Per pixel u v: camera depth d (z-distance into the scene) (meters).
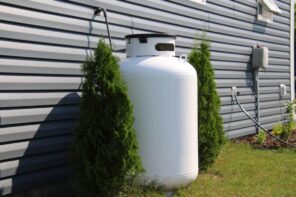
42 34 4.19
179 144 4.30
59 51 4.36
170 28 5.98
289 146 7.20
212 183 4.84
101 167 3.85
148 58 4.30
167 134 4.24
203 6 6.73
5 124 3.87
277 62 9.00
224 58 7.27
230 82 7.44
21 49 3.99
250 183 4.94
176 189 4.42
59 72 4.36
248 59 7.97
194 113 4.44
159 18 5.75
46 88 4.23
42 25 4.19
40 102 4.18
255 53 7.98
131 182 4.11
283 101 9.21
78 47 4.56
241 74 7.77
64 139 4.45
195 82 4.46
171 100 4.24
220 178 5.10
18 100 3.97
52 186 4.39
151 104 4.20
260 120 8.36
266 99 8.59
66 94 4.45
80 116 3.97
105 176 3.86
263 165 5.80
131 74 4.23
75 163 4.01
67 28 4.44
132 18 5.28
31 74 4.09
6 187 3.92
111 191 3.95
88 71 3.95
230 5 7.44
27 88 4.05
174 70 4.25
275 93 8.92
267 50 8.02
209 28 6.88
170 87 4.23
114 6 5.01
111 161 3.84
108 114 3.85
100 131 3.86
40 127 4.20
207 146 5.21
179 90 4.28
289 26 9.48
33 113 4.12
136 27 5.33
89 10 4.69
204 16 6.76
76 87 4.55
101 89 3.89
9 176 3.94
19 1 3.97
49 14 4.26
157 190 4.29
